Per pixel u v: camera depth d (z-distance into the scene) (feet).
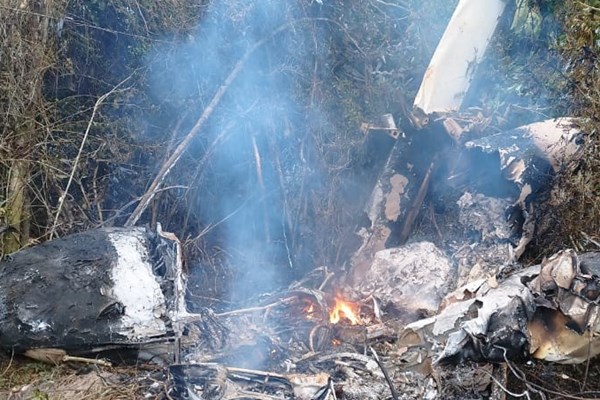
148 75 19.10
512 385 12.34
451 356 11.30
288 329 14.03
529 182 15.51
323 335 13.79
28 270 12.59
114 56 19.43
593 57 18.40
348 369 12.55
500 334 11.34
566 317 11.41
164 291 12.84
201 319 13.29
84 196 17.33
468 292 12.57
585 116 17.33
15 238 16.21
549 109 19.11
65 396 11.59
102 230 13.83
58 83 18.48
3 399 11.59
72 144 17.81
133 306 12.20
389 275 15.19
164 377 12.10
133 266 12.75
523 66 20.13
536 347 11.55
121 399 11.53
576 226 15.87
